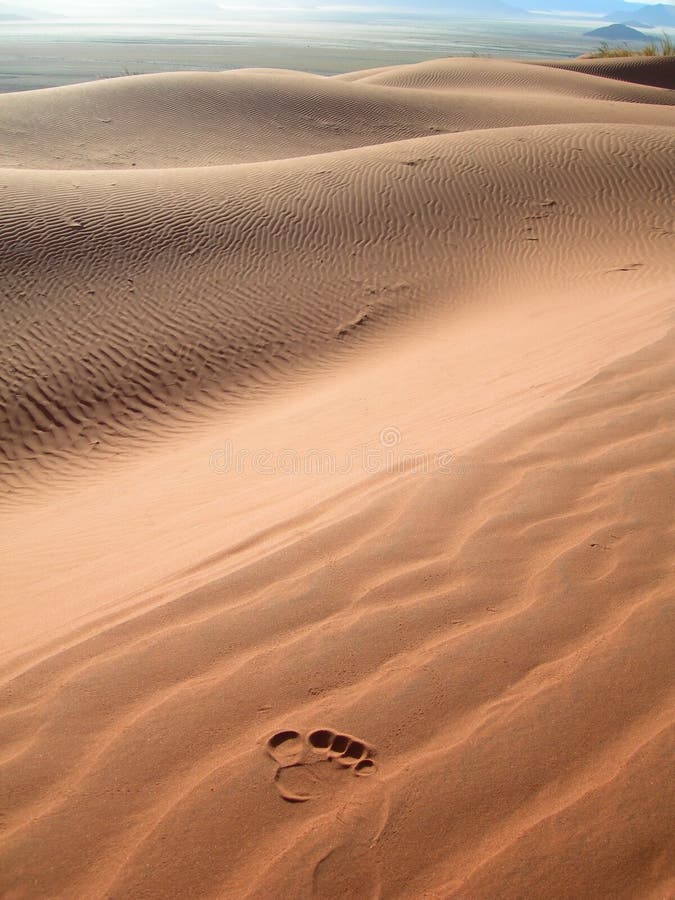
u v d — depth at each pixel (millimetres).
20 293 10938
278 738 2125
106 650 2549
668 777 1875
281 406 8820
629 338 5512
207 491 5523
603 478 3207
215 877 1772
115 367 9820
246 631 2555
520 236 13633
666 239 13281
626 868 1686
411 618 2533
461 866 1735
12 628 3432
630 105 32781
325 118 30422
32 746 2180
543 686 2203
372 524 3096
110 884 1778
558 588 2590
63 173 15500
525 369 6043
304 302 11555
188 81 31641
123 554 4328
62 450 8586
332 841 1822
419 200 14523
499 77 40094
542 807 1848
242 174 15656
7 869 1830
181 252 12461
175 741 2146
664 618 2391
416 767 1996
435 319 11273
